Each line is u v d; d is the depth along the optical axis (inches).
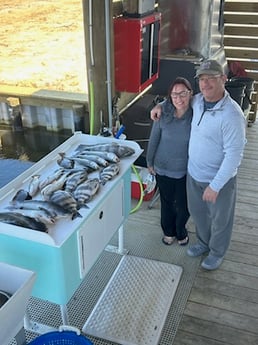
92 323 85.9
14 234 68.9
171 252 109.1
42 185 81.3
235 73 196.1
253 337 83.1
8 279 67.1
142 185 126.0
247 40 199.6
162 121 93.7
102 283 98.3
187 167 96.6
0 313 57.6
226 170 82.2
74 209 74.0
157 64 149.7
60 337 69.0
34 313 89.5
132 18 127.0
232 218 96.0
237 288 96.3
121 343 81.4
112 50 127.7
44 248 68.3
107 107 134.6
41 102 233.6
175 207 105.3
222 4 175.5
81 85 244.4
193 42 162.4
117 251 109.1
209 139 84.4
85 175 83.8
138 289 95.2
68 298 74.0
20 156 240.8
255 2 190.4
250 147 179.9
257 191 142.5
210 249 101.5
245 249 110.5
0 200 78.0
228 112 79.5
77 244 73.2
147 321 86.2
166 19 160.2
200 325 86.0
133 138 139.0
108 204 84.9
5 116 249.6
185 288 96.4
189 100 89.3
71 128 235.6
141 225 121.6
